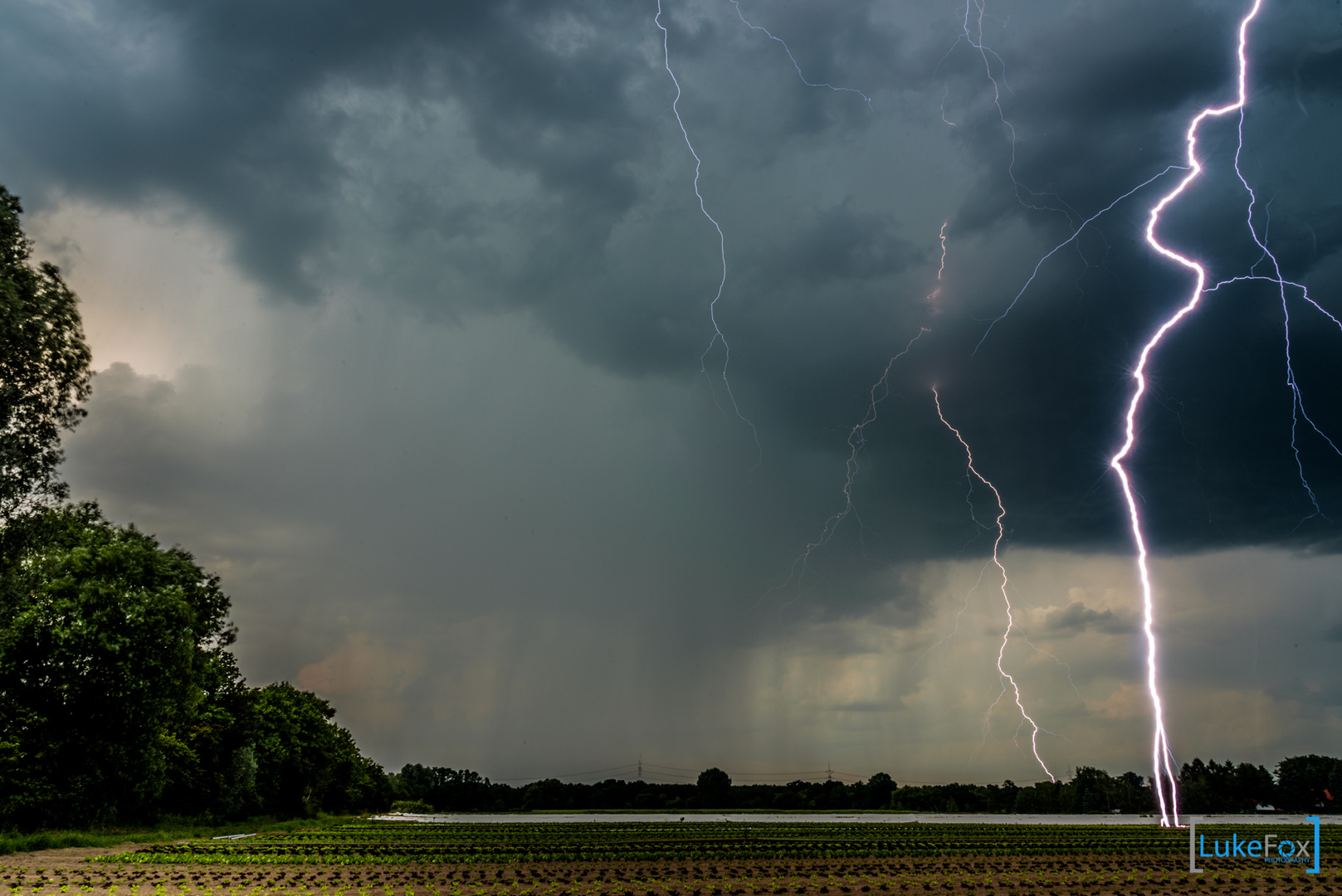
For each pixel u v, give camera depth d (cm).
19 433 2750
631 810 10606
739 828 4653
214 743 4566
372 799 9488
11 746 2973
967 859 2789
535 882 2166
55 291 2723
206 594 4450
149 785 3562
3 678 3023
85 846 2894
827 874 2369
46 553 3120
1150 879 2283
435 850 3000
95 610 3138
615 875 2317
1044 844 3378
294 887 2017
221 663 4784
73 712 3191
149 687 3291
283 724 5794
